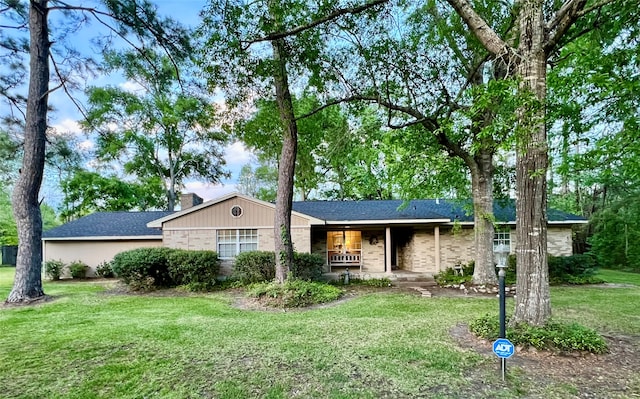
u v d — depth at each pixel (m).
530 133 4.53
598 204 19.22
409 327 5.87
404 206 12.95
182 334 5.63
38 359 4.50
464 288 10.27
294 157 10.01
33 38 9.62
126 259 10.67
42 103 9.71
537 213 4.88
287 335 5.54
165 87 12.21
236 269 11.38
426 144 10.59
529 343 4.43
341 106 10.39
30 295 8.95
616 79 4.86
